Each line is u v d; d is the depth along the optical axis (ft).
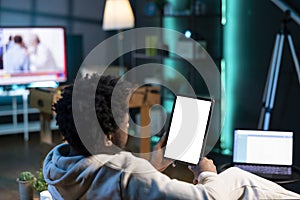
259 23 15.01
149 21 19.13
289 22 13.87
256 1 15.03
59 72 18.69
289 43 13.14
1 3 20.02
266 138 9.53
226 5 15.99
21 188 8.20
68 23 21.27
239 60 15.84
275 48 13.41
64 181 4.87
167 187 4.67
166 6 17.54
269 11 14.62
